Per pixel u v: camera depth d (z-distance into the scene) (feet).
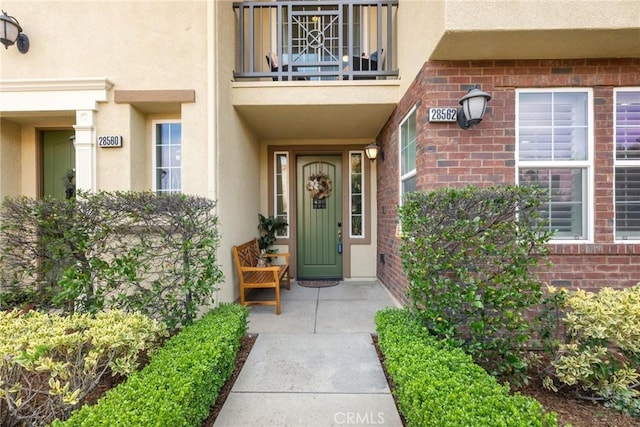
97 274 10.38
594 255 10.91
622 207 11.30
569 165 11.28
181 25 13.51
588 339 8.03
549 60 11.19
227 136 14.43
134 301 10.37
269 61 16.12
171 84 13.43
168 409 5.49
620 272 10.87
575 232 11.37
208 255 11.25
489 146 11.30
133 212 10.30
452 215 8.80
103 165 13.48
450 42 10.02
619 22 9.22
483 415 5.17
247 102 14.88
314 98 14.76
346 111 15.74
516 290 8.34
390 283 16.79
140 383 6.24
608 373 7.62
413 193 9.45
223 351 7.95
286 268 18.03
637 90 11.18
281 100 14.82
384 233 18.24
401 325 8.87
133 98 13.38
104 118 13.50
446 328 8.57
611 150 11.13
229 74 14.67
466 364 6.81
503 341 8.29
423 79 11.53
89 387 6.75
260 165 20.86
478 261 8.68
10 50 13.61
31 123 15.07
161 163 14.79
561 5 9.27
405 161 14.49
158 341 10.34
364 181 20.80
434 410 5.42
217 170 13.37
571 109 11.43
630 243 10.95
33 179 15.37
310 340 11.37
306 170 21.25
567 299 8.56
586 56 10.98
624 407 7.29
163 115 14.66
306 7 17.93
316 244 21.27
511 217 9.10
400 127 14.75
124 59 13.51
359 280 20.65
